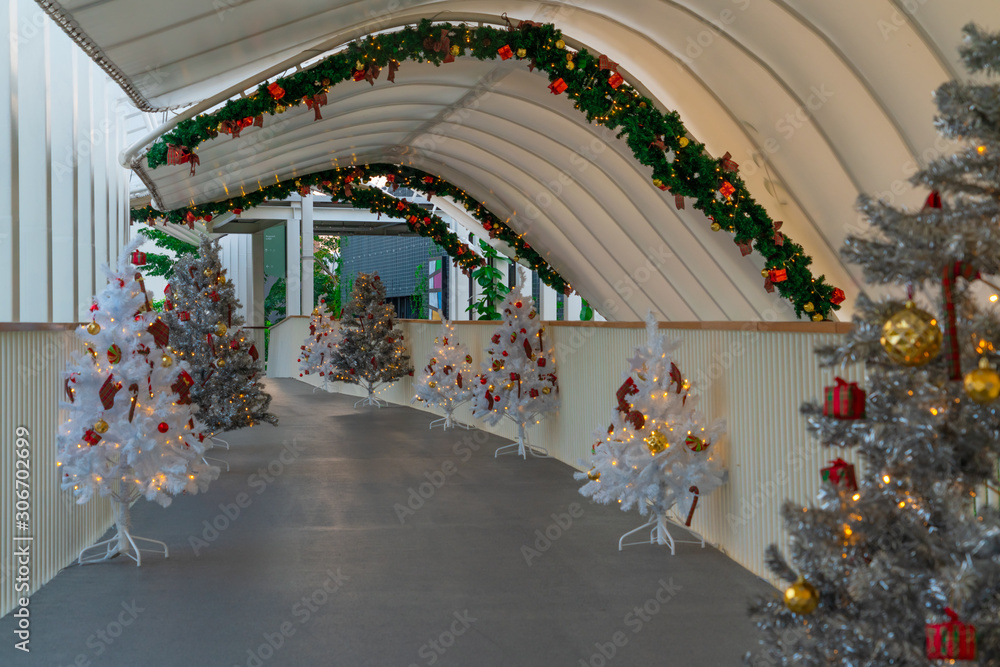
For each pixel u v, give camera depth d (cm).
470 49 871
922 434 234
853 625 244
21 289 737
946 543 230
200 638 421
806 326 469
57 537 555
